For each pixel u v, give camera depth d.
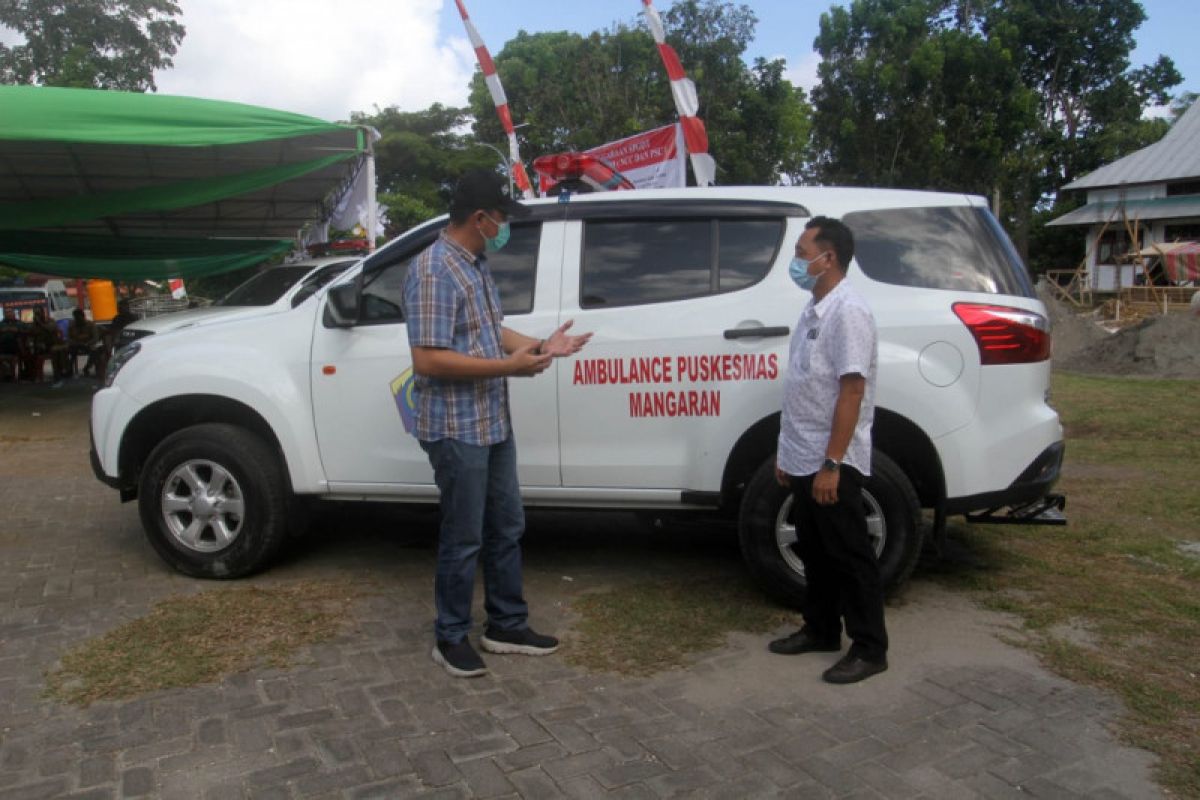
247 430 4.79
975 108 32.38
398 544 5.47
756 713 3.32
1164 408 9.98
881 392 4.06
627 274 4.44
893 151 32.12
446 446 3.55
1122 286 30.20
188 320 9.10
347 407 4.62
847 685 3.54
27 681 3.56
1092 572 4.80
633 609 4.34
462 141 44.12
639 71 30.45
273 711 3.33
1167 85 44.50
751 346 4.21
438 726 3.23
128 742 3.11
